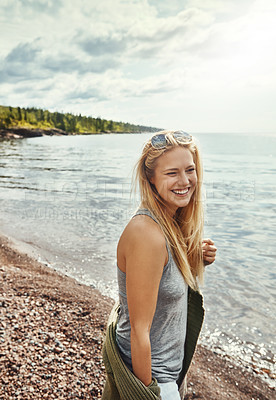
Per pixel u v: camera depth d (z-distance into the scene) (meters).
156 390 1.40
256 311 4.64
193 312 1.75
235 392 3.16
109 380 1.57
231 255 7.13
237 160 39.06
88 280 5.71
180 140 1.50
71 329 3.96
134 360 1.39
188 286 1.77
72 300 4.81
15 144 78.31
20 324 3.98
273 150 61.31
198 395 3.09
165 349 1.55
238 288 5.37
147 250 1.37
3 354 3.32
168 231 1.52
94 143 88.44
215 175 24.23
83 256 6.92
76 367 3.22
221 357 3.70
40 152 51.22
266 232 9.12
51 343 3.62
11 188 17.12
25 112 166.25
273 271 6.13
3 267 6.16
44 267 6.27
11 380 2.97
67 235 8.45
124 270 1.48
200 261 1.80
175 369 1.60
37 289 5.16
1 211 11.41
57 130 164.25
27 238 8.14
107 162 34.91
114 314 1.75
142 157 1.57
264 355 3.73
